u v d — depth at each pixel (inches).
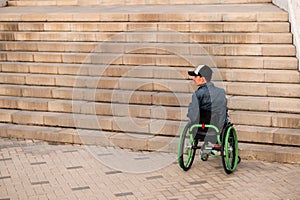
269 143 339.3
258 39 425.7
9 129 394.6
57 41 486.3
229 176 304.5
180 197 277.1
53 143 379.6
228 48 423.5
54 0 584.1
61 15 502.3
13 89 438.0
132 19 478.3
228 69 409.4
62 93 422.9
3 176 314.7
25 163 336.5
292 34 419.2
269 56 414.0
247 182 294.5
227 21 453.7
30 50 484.7
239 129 347.3
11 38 500.7
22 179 309.3
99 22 487.8
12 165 333.4
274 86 380.2
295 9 428.1
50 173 318.0
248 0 519.8
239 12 452.4
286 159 321.7
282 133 335.3
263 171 310.5
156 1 551.2
